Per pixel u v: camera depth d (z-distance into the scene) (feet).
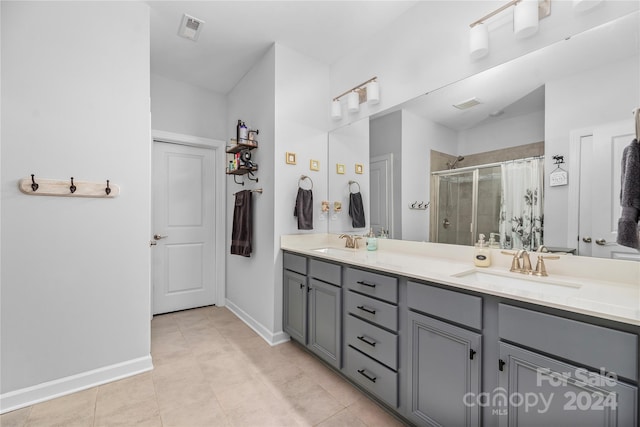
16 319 5.07
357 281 5.38
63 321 5.46
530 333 3.12
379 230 7.28
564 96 4.24
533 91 4.57
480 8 5.22
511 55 4.82
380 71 7.24
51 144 5.33
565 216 4.24
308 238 8.27
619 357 2.56
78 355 5.58
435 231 6.01
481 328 3.57
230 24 6.99
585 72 4.04
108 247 5.90
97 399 5.25
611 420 2.58
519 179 4.75
